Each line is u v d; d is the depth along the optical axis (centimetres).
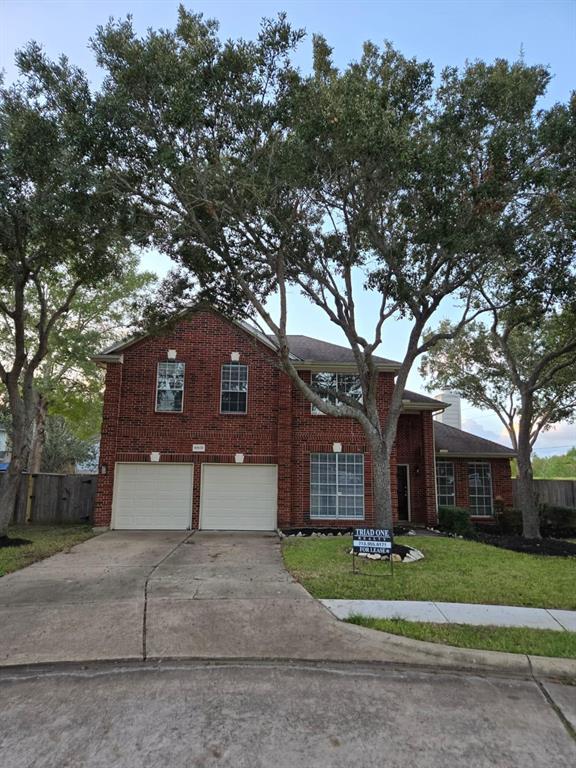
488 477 2123
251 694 468
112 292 2245
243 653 559
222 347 1708
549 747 386
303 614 679
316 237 1189
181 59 931
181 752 372
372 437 1149
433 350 2138
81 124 920
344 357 1806
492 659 537
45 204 1028
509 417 2180
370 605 716
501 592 791
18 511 1861
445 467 2108
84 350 2114
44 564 1012
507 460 2131
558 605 732
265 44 933
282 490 1622
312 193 1082
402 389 1194
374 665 537
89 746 380
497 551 1172
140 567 977
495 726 416
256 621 654
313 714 431
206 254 1228
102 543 1294
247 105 959
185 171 959
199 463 1636
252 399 1684
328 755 370
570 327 1491
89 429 2920
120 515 1598
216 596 762
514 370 1606
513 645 568
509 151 961
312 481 1681
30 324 2145
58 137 964
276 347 1617
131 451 1623
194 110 904
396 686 489
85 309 2222
